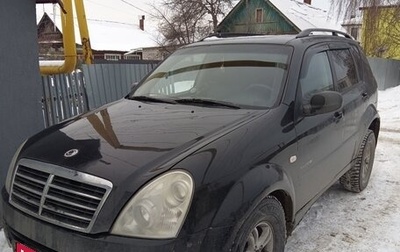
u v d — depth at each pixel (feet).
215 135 8.06
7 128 12.89
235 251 7.16
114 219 6.65
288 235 9.80
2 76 12.62
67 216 7.02
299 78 10.45
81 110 21.90
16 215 7.83
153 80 12.60
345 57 14.24
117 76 25.58
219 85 10.92
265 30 104.53
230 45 12.25
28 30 13.80
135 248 6.41
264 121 8.95
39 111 14.57
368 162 15.66
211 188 6.97
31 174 7.91
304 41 11.86
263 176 7.95
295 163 9.46
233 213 7.10
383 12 70.54
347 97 13.14
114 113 10.18
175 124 8.82
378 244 11.37
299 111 9.99
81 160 7.46
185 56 12.76
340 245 11.32
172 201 6.66
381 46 75.20
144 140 8.02
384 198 14.76
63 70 26.45
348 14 70.79
